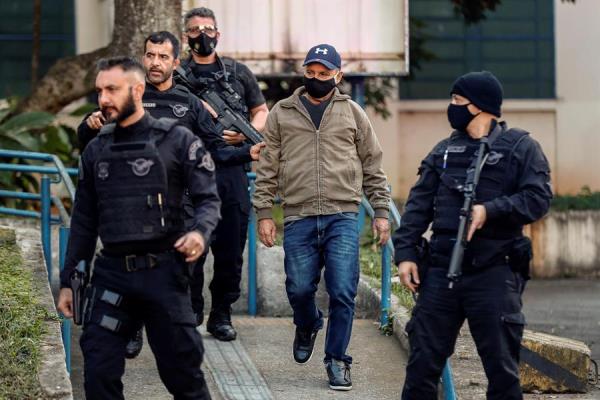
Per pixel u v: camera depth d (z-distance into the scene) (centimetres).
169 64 1334
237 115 1411
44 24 3419
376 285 1755
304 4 2497
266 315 1812
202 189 992
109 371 973
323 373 1421
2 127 2303
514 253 1031
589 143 3778
